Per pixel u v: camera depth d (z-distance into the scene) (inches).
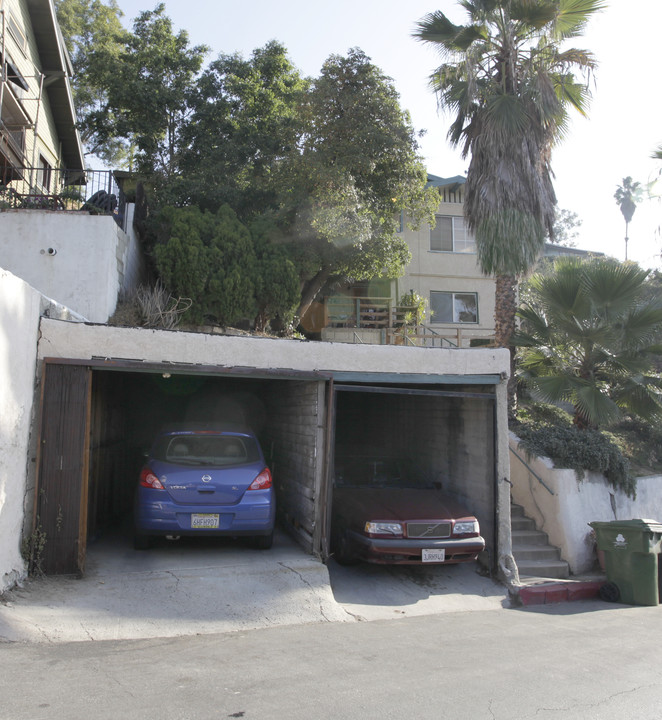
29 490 253.6
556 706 164.4
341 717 151.7
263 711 153.3
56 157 771.4
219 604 244.8
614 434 526.3
